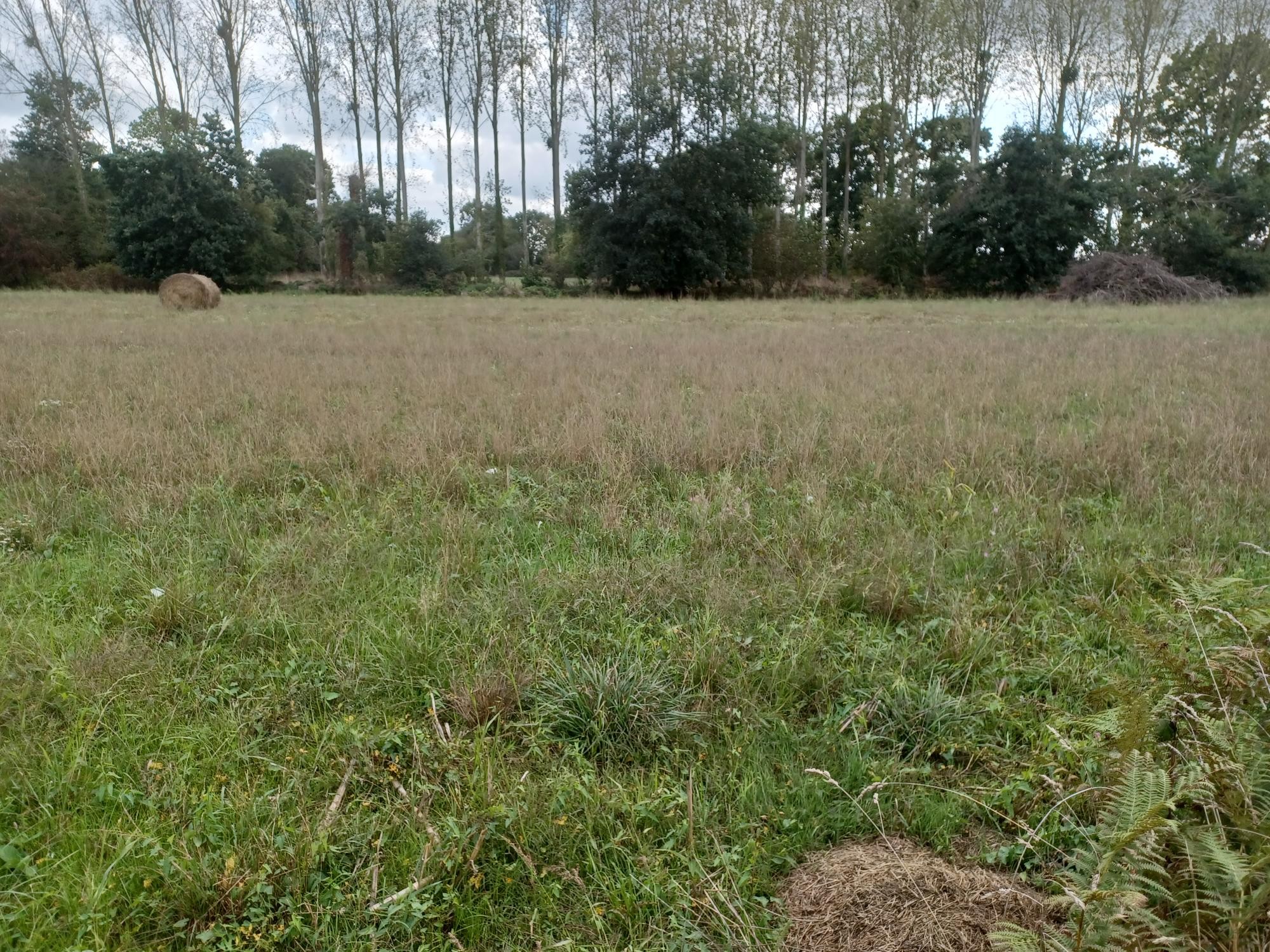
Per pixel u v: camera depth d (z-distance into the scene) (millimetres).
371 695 3709
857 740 3432
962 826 3039
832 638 4199
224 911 2611
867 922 2564
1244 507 5781
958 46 40500
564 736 3490
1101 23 39844
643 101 37031
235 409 8719
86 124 46281
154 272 38188
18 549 5141
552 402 9078
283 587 4547
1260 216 39531
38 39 41594
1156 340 15750
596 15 43188
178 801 3039
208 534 5328
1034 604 4547
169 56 42531
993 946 2379
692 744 3449
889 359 13133
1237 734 2707
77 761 3131
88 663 3717
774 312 26484
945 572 4891
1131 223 40062
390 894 2684
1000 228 36562
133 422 7918
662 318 23703
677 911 2639
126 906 2615
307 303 29250
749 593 4547
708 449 7066
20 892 2621
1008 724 3539
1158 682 3154
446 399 9305
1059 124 41594
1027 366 12141
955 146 46969
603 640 4121
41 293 33281
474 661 3904
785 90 42406
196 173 37594
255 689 3721
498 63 43844
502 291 40500
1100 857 2459
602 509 5793
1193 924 2236
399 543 5254
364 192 42031
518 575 4824
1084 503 5996
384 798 3129
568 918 2643
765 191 38094
